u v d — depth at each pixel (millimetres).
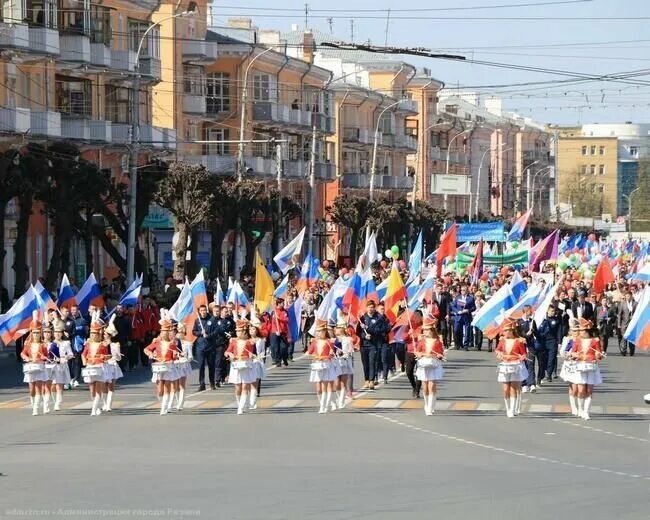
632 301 53906
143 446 27625
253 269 76875
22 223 55938
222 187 68062
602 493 21078
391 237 98062
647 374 45875
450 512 19125
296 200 102812
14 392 39312
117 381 42656
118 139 72500
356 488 21531
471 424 31766
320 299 53500
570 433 30141
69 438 29094
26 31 62281
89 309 42344
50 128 64938
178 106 89062
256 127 99500
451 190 123125
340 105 116688
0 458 25609
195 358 50875
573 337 33375
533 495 20828
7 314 39219
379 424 31672
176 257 65000
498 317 39906
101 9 71062
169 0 86562
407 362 37625
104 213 62250
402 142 135250
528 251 71375
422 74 143000
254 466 24359
